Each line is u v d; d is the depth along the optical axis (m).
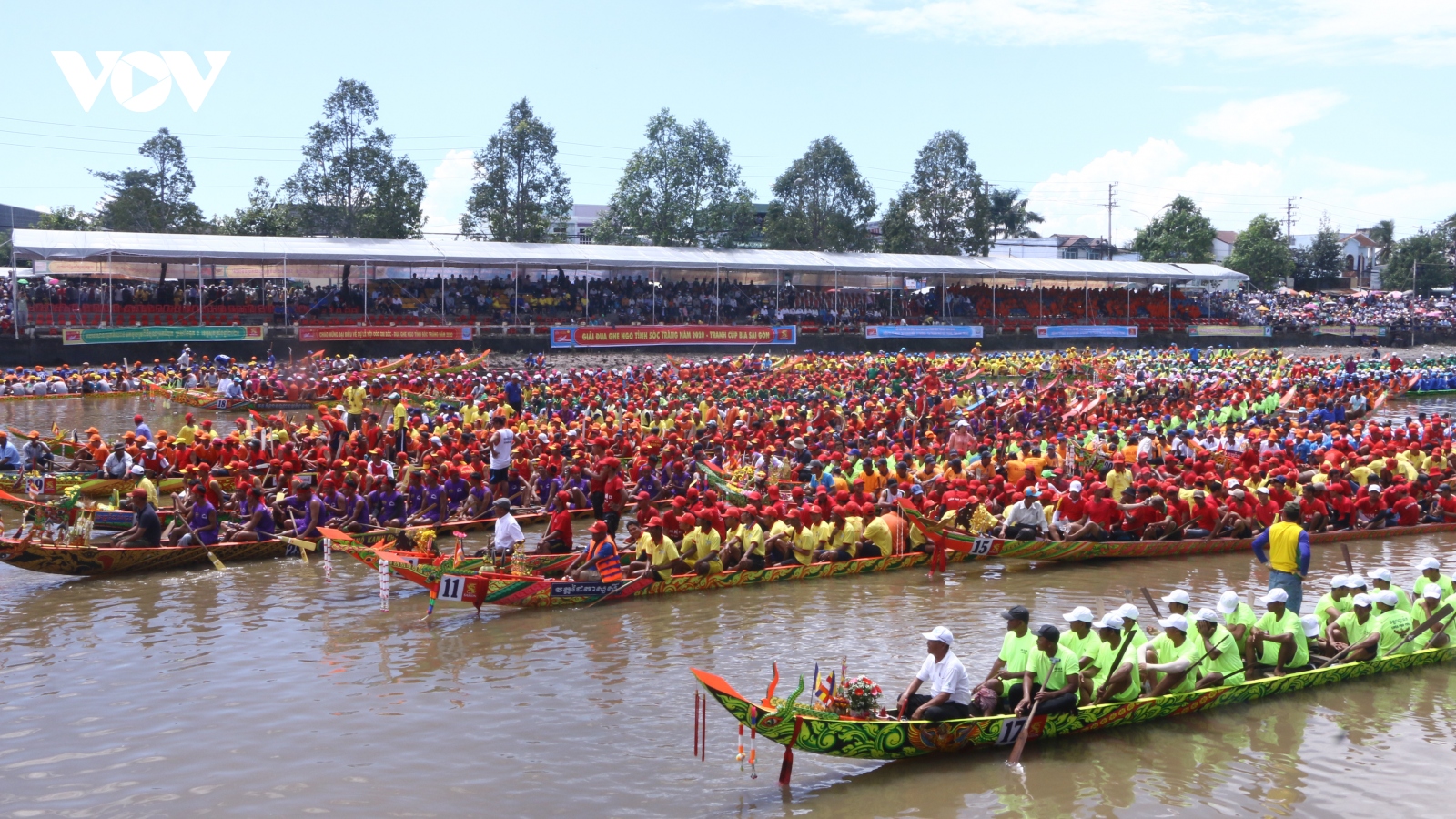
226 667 15.25
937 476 25.45
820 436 31.39
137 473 24.81
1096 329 81.81
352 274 67.06
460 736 12.86
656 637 16.83
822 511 21.56
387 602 18.14
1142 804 11.16
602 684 14.65
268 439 30.06
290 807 11.05
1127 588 20.12
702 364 56.50
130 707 13.72
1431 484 26.80
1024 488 23.38
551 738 12.82
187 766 12.02
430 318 63.31
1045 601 19.19
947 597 19.39
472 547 23.17
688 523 19.98
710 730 13.11
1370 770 11.98
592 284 73.75
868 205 89.44
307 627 17.19
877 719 11.62
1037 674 12.30
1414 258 121.31
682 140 84.44
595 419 35.38
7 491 23.98
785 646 16.39
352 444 28.47
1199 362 65.25
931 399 41.41
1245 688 13.88
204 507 21.09
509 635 16.88
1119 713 12.95
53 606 18.16
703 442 32.38
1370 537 24.78
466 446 29.02
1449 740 12.84
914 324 77.69
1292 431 34.22
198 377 48.44
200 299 56.22
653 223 83.75
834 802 11.16
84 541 19.55
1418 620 15.66
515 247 65.94
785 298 78.38
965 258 82.56
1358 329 90.19
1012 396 44.56
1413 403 56.56
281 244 58.75
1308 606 19.11
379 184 74.50
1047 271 81.94
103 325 53.31
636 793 11.39
